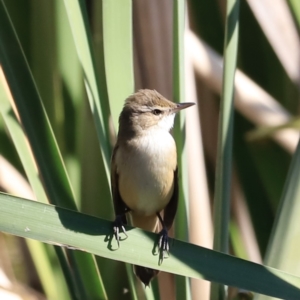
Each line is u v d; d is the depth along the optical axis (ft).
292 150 17.10
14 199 16.38
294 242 16.46
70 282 16.58
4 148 17.03
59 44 16.99
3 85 16.60
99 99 16.60
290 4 17.04
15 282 16.97
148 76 16.94
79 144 16.98
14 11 17.02
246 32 17.26
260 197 17.16
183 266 16.40
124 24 16.60
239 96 17.08
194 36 17.08
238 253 17.08
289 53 17.08
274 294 16.37
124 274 16.99
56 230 16.40
